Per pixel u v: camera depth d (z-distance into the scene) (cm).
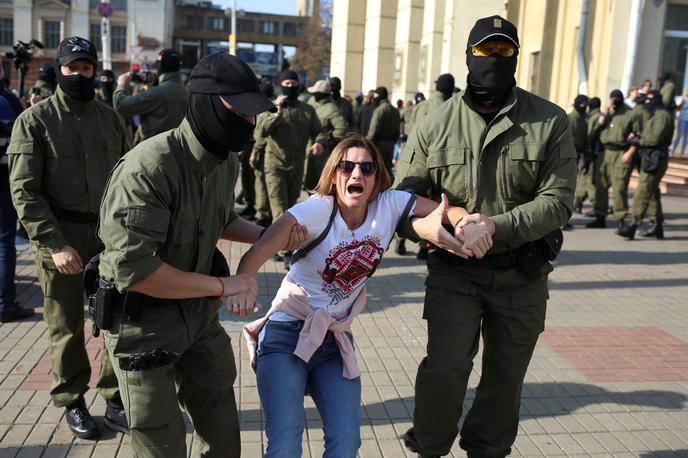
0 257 533
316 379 267
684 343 547
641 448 373
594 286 716
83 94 346
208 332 264
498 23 282
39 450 348
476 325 304
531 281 297
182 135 236
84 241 356
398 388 439
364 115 1364
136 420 240
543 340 543
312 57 6144
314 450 360
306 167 903
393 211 281
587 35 1510
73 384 362
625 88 1413
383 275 728
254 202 1011
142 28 4731
